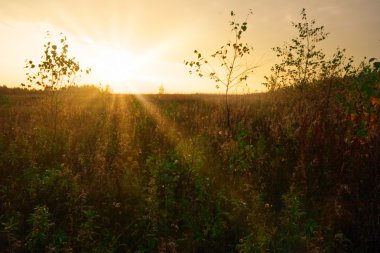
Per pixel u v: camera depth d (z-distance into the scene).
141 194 6.09
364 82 6.49
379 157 5.82
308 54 14.34
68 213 5.51
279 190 6.17
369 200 5.13
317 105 10.76
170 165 6.48
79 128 11.79
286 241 4.60
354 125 6.82
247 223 5.13
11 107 18.48
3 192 6.23
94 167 7.34
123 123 12.63
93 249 4.55
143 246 4.75
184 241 4.84
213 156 8.34
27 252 4.68
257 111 13.39
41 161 8.19
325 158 6.72
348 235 4.73
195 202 5.62
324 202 5.54
